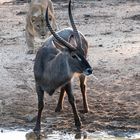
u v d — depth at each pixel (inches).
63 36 1333.7
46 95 1514.5
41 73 1285.7
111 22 2472.9
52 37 1330.0
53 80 1266.0
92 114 1398.9
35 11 1898.4
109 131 1309.1
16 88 1574.8
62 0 3275.1
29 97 1517.0
